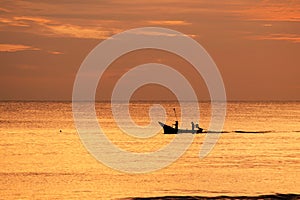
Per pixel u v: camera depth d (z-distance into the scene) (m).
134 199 145.25
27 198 147.62
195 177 180.62
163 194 151.88
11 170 192.88
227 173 189.38
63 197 148.62
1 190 157.00
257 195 151.25
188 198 146.50
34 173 186.50
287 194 152.88
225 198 146.88
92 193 153.62
